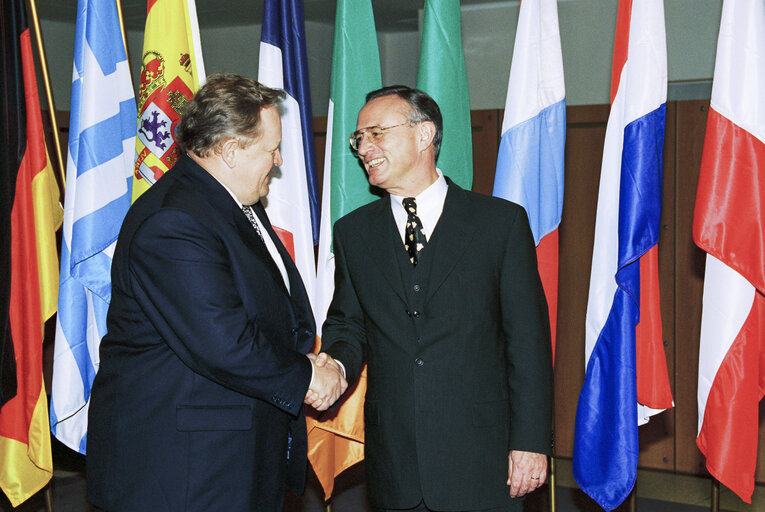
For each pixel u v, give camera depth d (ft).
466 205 7.84
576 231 15.52
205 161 7.15
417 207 7.95
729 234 8.53
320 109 24.62
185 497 6.72
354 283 8.02
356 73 9.84
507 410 7.66
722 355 8.78
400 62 25.46
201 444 6.77
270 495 7.20
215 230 6.79
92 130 9.95
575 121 15.38
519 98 9.27
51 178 11.32
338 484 15.15
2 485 10.64
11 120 10.38
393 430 7.61
